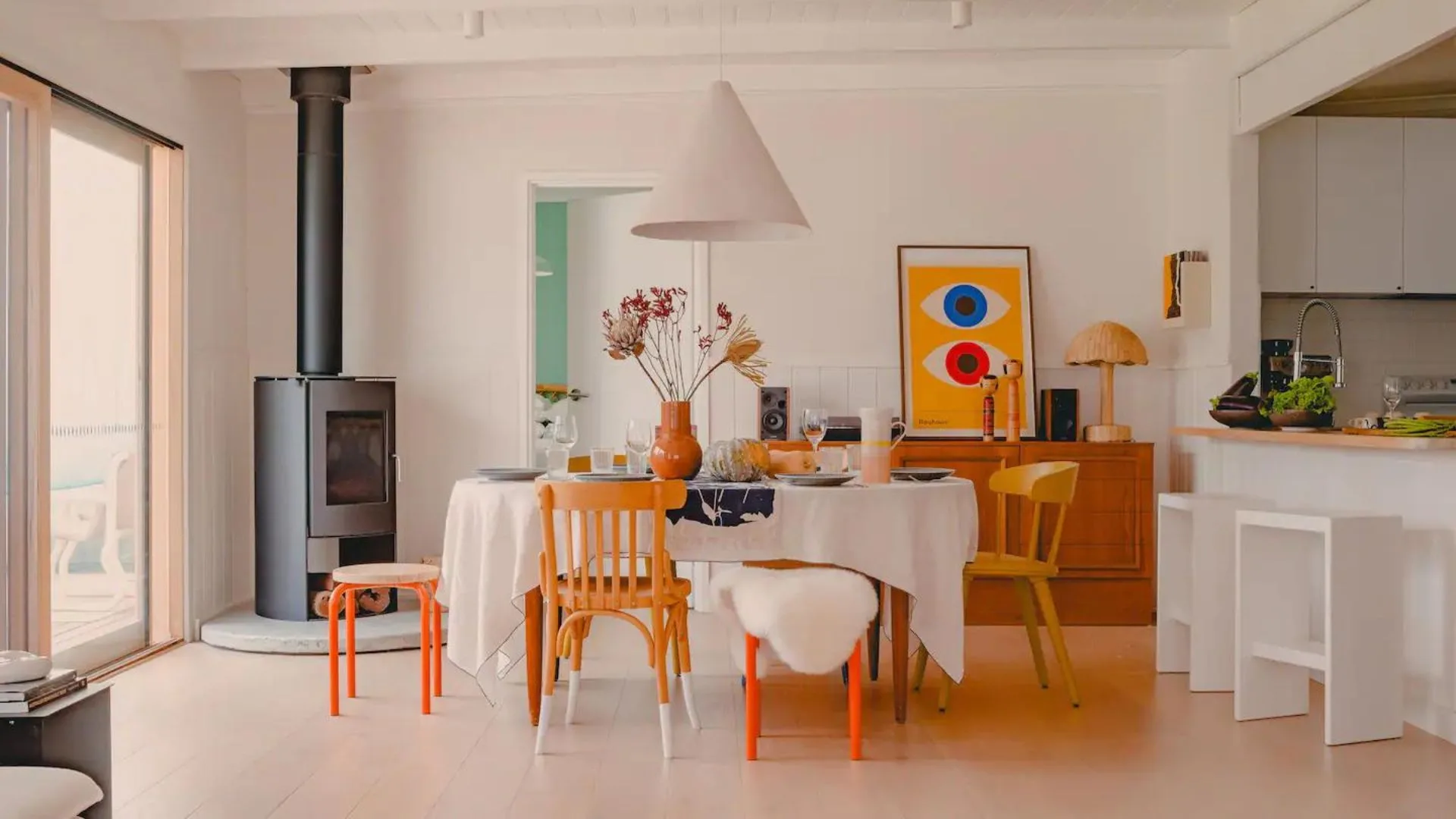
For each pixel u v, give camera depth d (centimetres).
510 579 383
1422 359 618
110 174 506
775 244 617
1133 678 464
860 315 615
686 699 385
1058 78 609
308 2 478
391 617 557
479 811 306
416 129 626
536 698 390
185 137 552
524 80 616
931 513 378
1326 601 371
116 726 391
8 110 417
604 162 623
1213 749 364
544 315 834
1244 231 547
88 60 468
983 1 504
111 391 507
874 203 616
